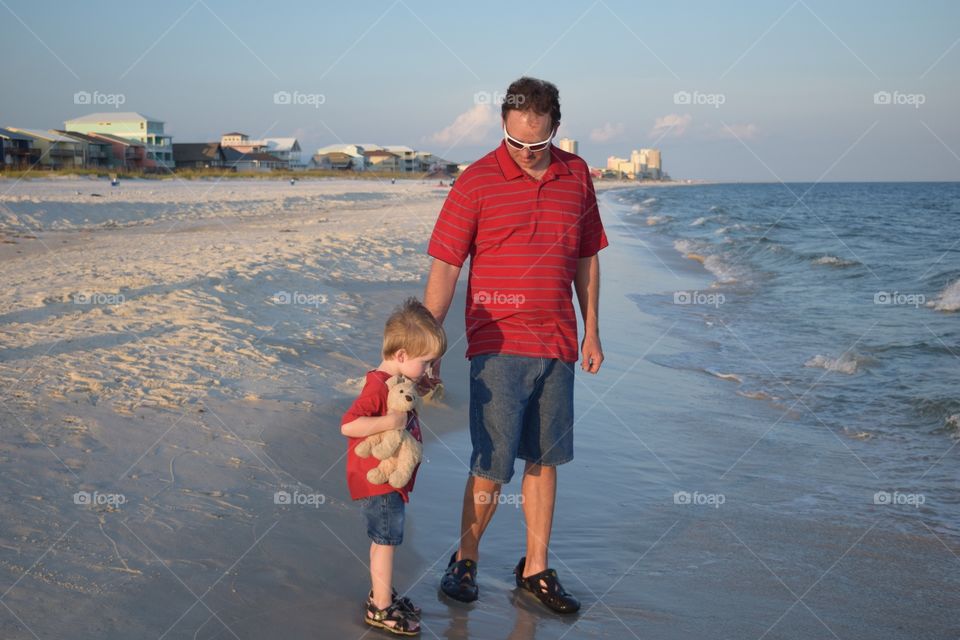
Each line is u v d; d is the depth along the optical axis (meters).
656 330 9.49
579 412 5.98
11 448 3.88
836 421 5.87
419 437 3.07
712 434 5.51
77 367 5.54
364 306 9.23
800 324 9.84
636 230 27.98
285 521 3.44
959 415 5.74
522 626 2.90
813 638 2.85
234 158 100.06
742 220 33.59
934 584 3.32
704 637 2.84
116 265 11.20
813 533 3.85
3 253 13.40
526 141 3.03
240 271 10.54
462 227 3.15
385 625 2.74
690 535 3.80
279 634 2.60
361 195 43.78
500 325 3.13
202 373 5.68
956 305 10.98
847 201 61.56
